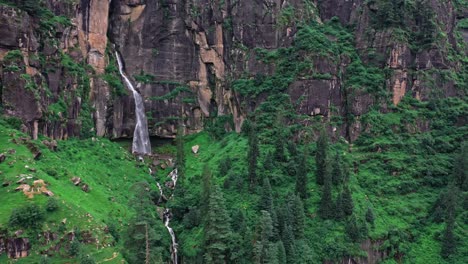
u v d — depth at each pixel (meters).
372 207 104.75
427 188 111.00
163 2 136.50
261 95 126.56
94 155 113.38
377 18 131.00
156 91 134.38
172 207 107.12
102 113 124.00
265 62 129.75
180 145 119.75
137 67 134.62
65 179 96.56
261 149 115.19
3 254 79.00
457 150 117.69
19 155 93.81
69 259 79.75
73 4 121.31
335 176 106.88
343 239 96.88
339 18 138.88
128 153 124.12
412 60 127.81
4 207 82.88
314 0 141.62
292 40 131.25
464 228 100.88
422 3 131.62
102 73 126.75
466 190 107.25
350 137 119.75
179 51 137.12
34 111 103.56
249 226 96.19
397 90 124.75
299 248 92.81
